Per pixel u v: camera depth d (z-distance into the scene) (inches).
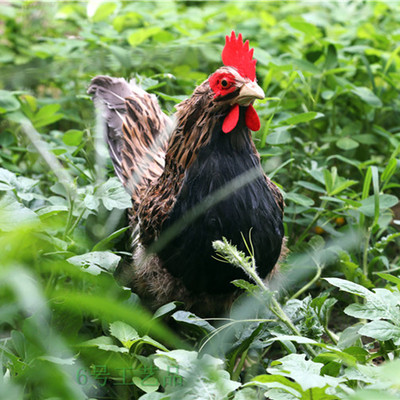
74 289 164.1
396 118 278.4
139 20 338.0
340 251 183.3
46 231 165.8
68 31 336.2
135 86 229.3
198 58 278.2
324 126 273.0
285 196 198.5
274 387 115.0
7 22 315.9
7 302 114.1
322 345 127.4
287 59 274.4
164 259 162.2
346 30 314.7
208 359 125.1
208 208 157.0
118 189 169.0
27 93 244.4
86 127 236.4
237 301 154.9
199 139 160.6
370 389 112.3
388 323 131.6
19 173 229.3
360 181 251.6
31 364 134.4
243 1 379.2
